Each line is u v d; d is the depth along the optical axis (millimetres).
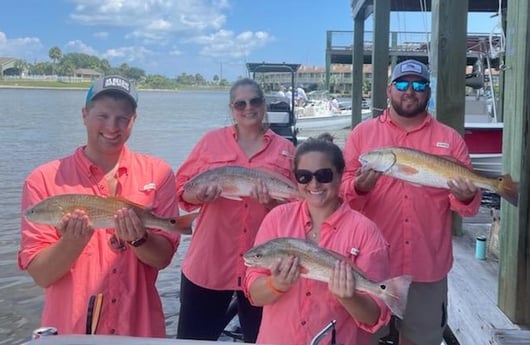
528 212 3609
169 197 2877
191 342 1854
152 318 2783
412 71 3430
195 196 3641
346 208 2668
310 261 2340
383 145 3555
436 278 3473
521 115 3535
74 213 2434
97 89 2672
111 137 2662
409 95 3441
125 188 2750
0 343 5883
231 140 3881
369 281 2297
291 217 2738
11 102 67250
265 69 17172
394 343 4219
